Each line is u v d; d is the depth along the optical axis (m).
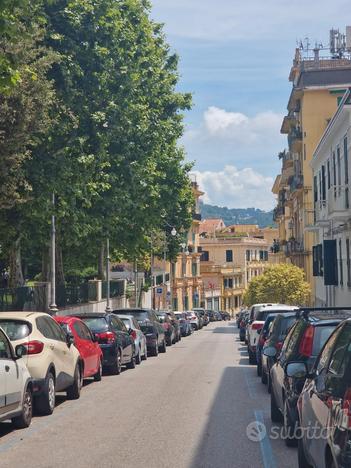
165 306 70.25
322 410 6.20
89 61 24.45
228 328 63.31
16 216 22.53
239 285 107.25
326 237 37.03
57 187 21.95
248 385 17.44
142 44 29.38
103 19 24.59
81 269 51.22
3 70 11.98
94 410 13.54
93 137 25.06
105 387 17.23
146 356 26.23
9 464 9.12
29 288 27.27
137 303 51.81
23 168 20.95
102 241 35.56
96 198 26.78
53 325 14.36
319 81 47.88
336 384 6.05
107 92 25.44
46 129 17.67
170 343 35.75
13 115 15.59
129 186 28.42
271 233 121.12
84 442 10.46
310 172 48.06
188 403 14.34
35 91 16.19
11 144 15.95
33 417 12.75
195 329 57.41
